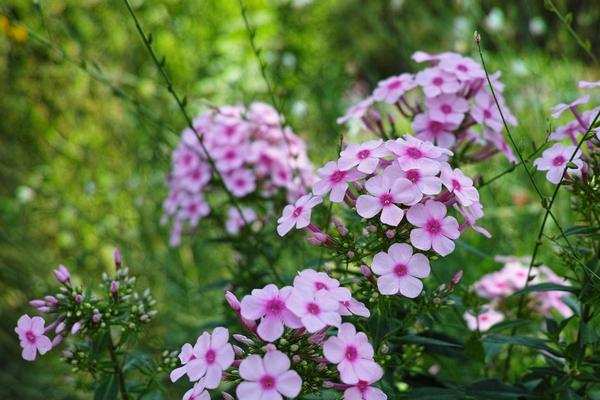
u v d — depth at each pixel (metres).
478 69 3.54
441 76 3.53
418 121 3.57
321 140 6.40
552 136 3.36
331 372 2.49
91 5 7.75
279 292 2.41
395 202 2.55
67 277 3.16
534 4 6.95
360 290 2.83
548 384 3.26
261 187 4.55
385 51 8.79
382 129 3.88
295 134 4.79
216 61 8.53
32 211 6.61
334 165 2.77
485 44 8.25
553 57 6.91
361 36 8.85
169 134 6.35
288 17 9.25
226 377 2.49
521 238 5.55
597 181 2.97
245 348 3.03
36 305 3.10
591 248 3.32
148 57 8.15
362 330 2.98
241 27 8.66
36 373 5.60
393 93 3.65
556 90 6.11
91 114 7.09
